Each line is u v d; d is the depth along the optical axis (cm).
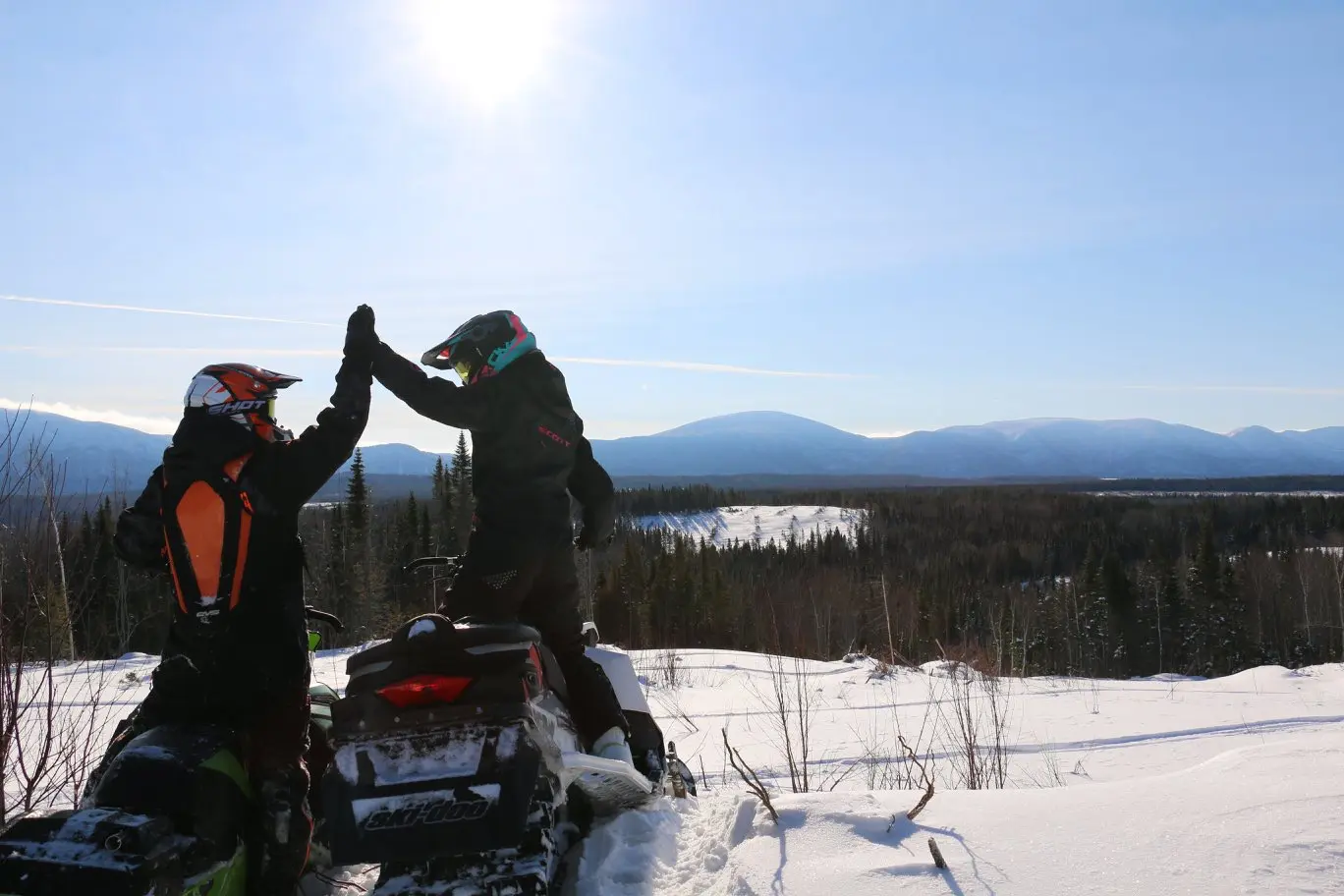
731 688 1101
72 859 210
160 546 295
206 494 280
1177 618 5722
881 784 566
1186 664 5481
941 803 313
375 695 264
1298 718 750
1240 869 226
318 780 320
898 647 1248
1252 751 335
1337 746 328
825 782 575
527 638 281
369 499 3003
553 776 292
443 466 2764
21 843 215
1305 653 5044
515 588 351
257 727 281
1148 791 297
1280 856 230
